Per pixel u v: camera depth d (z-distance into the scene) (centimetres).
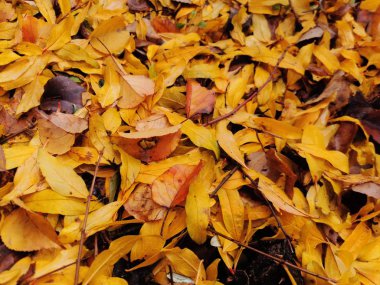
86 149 35
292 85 48
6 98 37
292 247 35
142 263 32
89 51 42
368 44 50
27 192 31
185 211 34
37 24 40
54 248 30
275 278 36
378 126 43
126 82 38
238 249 35
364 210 38
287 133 40
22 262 29
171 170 34
